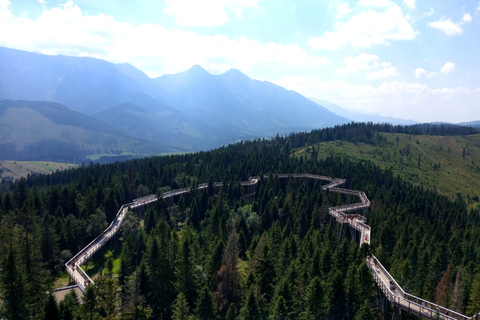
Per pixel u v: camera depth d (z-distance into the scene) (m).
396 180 196.88
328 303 57.22
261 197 150.88
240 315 55.41
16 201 115.56
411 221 122.75
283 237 106.25
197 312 57.81
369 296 61.31
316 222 121.06
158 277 67.50
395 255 89.38
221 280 71.00
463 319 55.84
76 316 48.44
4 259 59.00
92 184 144.88
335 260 72.12
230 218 121.19
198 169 186.88
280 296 53.03
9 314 51.06
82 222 100.25
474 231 108.31
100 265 90.88
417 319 63.31
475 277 69.94
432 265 78.31
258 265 66.75
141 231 93.12
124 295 63.12
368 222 113.81
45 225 89.12
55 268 81.44
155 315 66.50
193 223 125.06
